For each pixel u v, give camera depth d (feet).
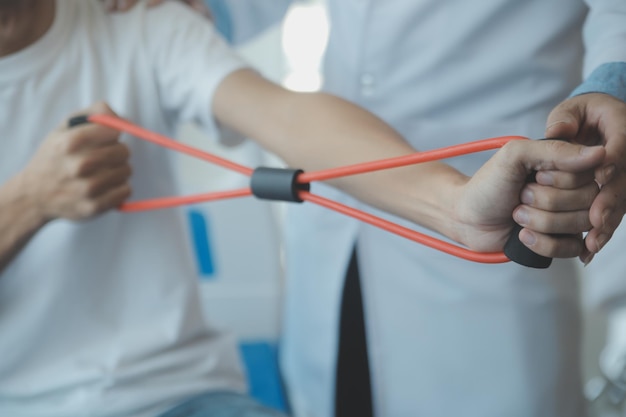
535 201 1.75
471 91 3.36
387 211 2.40
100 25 3.08
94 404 2.91
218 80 2.96
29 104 2.94
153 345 3.00
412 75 3.43
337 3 3.61
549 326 3.43
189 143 4.85
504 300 3.41
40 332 2.99
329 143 2.55
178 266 3.11
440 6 3.30
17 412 3.01
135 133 2.58
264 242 4.92
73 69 3.00
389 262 3.58
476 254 1.94
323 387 4.02
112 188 2.78
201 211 4.87
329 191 3.67
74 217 2.79
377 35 3.43
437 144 3.45
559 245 1.77
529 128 3.35
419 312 3.55
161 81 3.08
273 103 2.80
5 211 2.81
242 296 4.98
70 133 2.69
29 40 2.91
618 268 3.81
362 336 3.85
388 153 2.41
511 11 3.26
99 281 3.01
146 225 3.06
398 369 3.68
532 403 3.47
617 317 5.75
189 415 2.87
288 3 4.68
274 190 2.22
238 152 4.89
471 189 1.92
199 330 3.13
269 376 4.87
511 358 3.45
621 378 3.91
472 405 3.57
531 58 3.28
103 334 2.99
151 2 3.14
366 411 3.97
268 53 5.53
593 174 1.73
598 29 2.45
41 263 2.97
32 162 2.77
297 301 4.10
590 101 1.93
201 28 3.12
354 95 3.60
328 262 3.80
